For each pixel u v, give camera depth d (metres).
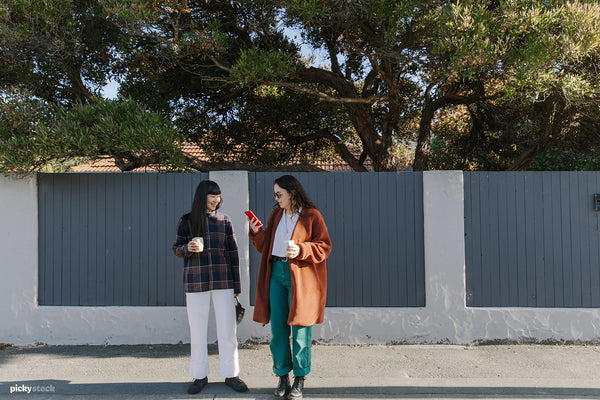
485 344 4.89
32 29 5.84
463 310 4.90
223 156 9.41
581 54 5.49
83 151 4.93
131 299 5.05
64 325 4.98
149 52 6.99
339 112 9.09
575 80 5.45
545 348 4.75
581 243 4.92
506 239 4.96
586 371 4.12
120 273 5.05
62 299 5.06
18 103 5.14
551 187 4.96
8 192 5.01
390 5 5.95
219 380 3.98
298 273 3.47
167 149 5.20
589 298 4.91
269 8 6.88
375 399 3.65
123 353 4.70
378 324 4.93
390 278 5.01
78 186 5.08
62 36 6.13
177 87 8.02
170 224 5.06
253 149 9.38
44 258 5.07
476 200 4.98
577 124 7.54
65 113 5.11
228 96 8.35
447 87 8.20
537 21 5.35
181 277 5.04
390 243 5.02
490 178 4.98
